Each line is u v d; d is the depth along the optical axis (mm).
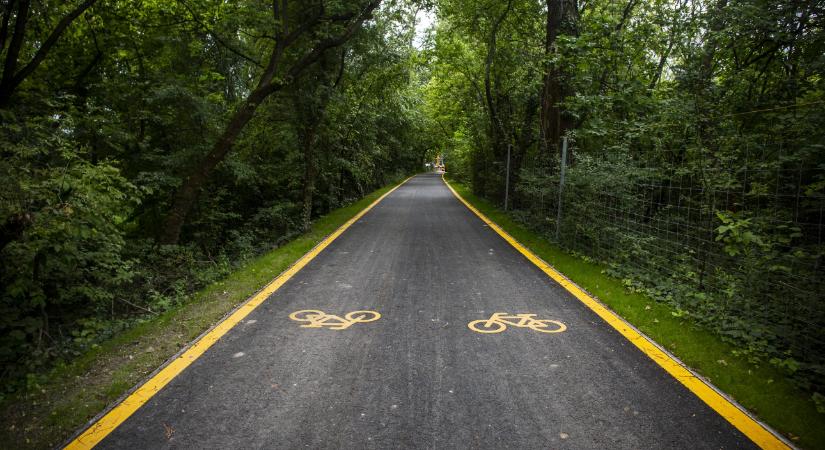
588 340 4609
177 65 12930
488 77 18047
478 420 3111
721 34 7781
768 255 4629
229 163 12391
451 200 23750
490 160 22594
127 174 11414
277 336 4727
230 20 10977
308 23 11555
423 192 30016
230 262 9758
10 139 5938
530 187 12523
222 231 14172
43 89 10297
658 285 6293
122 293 7465
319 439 2885
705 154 6508
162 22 12031
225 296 6164
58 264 6230
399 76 17094
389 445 2818
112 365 3975
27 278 5887
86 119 9578
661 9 10070
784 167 5590
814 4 6812
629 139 9047
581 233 9180
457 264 8336
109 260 6770
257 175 14031
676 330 4750
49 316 6629
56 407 3258
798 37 7129
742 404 3326
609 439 2889
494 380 3713
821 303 4102
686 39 9141
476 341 4578
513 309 5656
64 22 8750
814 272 4336
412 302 5961
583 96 9883
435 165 95938
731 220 4766
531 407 3283
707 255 5871
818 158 5180
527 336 4723
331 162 17266
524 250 9758
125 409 3256
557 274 7555
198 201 12648
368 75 16703
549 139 12977
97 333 5750
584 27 11820
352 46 13672
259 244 12547
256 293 6426
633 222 7680
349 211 18125
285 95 12906
